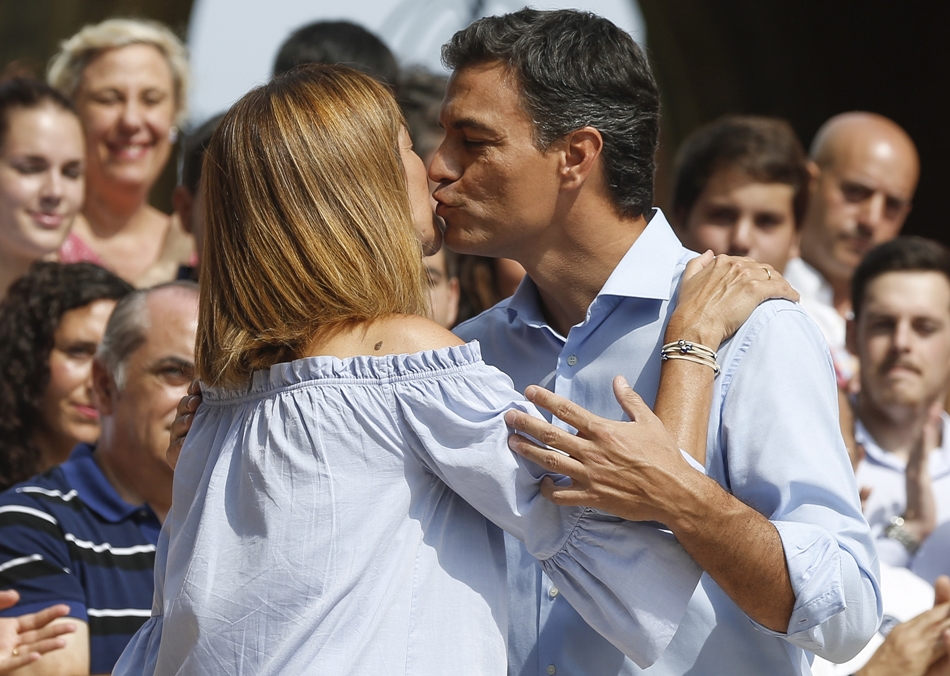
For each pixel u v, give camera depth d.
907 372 17.05
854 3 34.34
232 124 7.66
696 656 8.20
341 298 7.38
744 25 34.84
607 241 8.68
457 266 16.80
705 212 17.31
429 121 16.48
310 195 7.41
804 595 7.42
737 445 8.06
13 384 14.07
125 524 11.98
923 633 12.34
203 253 7.82
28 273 14.54
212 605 7.22
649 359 8.59
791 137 17.50
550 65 8.37
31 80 17.77
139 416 11.93
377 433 7.22
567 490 7.30
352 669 6.92
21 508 11.66
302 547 7.09
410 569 7.19
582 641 8.37
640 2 34.62
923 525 16.55
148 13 30.23
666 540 7.57
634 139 8.55
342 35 17.03
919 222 34.19
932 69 33.91
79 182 17.77
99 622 11.48
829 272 21.62
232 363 7.45
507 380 7.57
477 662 7.20
